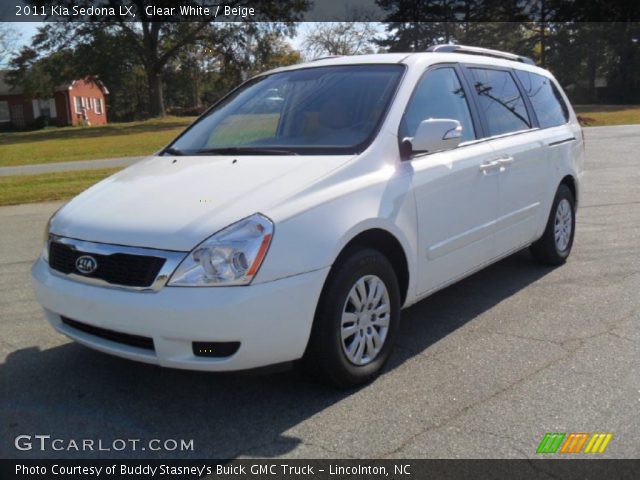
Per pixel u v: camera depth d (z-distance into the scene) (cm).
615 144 1931
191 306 300
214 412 340
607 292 520
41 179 1393
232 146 427
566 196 600
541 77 615
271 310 310
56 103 5538
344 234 338
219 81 4791
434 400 345
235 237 309
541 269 594
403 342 430
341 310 343
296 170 357
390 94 414
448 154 432
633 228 749
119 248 322
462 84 477
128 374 390
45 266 367
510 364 388
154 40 4659
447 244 422
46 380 383
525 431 310
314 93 443
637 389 350
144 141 2706
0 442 314
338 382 352
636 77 5866
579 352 402
